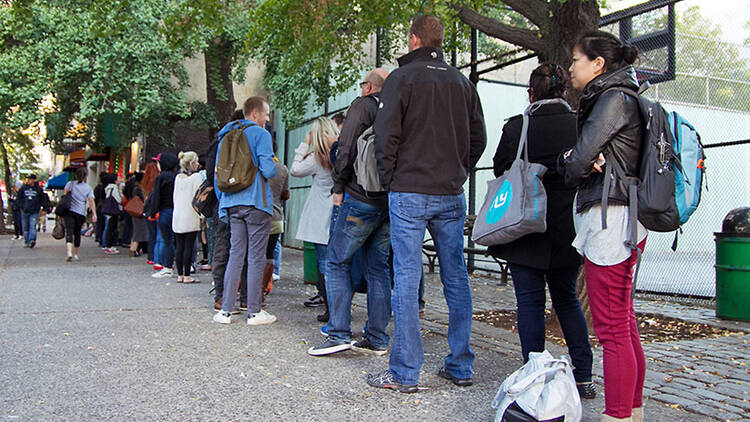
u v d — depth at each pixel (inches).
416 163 136.3
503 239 128.0
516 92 467.8
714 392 141.4
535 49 230.5
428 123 136.2
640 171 105.3
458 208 142.3
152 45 507.2
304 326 210.7
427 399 133.0
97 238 673.0
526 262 133.0
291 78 508.7
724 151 543.8
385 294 171.6
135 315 225.1
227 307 212.8
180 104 564.7
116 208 553.9
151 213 355.6
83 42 500.1
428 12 225.8
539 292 136.6
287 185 266.2
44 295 274.1
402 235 137.1
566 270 136.9
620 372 106.0
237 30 517.7
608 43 111.1
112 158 922.7
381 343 171.3
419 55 141.7
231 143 208.4
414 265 137.9
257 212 209.9
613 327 107.4
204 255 419.8
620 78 108.2
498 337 195.6
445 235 142.3
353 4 278.8
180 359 161.6
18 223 772.6
